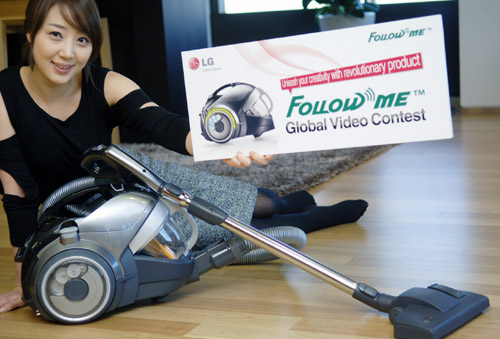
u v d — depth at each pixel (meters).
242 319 1.52
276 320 1.50
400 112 1.40
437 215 2.33
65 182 1.77
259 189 2.06
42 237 1.53
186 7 4.74
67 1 1.50
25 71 1.66
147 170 1.51
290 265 1.90
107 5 4.51
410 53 1.38
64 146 1.69
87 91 1.68
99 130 1.71
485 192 2.61
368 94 1.41
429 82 1.38
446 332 1.35
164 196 1.59
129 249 1.53
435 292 1.45
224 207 1.93
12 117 1.63
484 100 4.63
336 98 1.42
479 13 4.54
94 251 1.49
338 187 2.88
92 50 1.58
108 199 1.58
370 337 1.38
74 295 1.50
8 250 2.23
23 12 3.68
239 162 1.48
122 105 1.68
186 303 1.63
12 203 1.68
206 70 1.48
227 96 1.47
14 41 3.88
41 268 1.49
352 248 2.02
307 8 5.41
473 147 3.56
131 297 1.55
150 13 4.44
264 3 5.62
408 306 1.42
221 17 5.66
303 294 1.66
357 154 3.54
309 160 3.45
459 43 4.66
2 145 1.64
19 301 1.67
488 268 1.77
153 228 1.54
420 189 2.74
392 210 2.44
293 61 1.44
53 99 1.64
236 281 1.78
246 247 1.68
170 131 1.61
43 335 1.48
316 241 2.11
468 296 1.47
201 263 1.68
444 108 1.38
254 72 1.46
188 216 1.64
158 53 4.47
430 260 1.86
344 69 1.41
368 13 5.02
